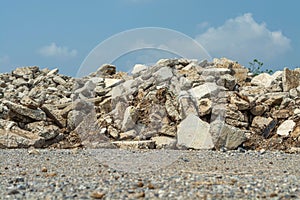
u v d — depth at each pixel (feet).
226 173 26.05
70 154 35.04
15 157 33.24
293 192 20.18
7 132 42.06
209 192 19.83
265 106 45.50
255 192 20.02
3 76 57.47
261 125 43.75
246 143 41.57
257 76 52.26
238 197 19.02
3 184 22.54
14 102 48.42
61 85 54.13
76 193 20.02
